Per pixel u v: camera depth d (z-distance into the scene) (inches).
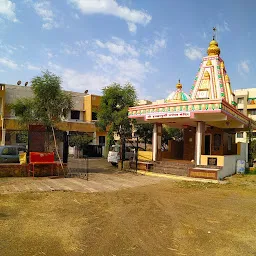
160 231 244.5
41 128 580.7
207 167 631.2
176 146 977.5
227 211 323.9
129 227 253.0
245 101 1824.6
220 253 201.0
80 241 215.0
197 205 350.9
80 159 1076.5
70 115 1326.3
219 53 818.2
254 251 207.0
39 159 550.9
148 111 719.7
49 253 191.0
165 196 402.6
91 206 325.1
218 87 772.0
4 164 530.6
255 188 492.4
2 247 198.1
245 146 904.9
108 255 191.0
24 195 368.8
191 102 636.1
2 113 1075.3
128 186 479.8
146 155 794.8
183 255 195.5
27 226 245.6
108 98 816.9
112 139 923.4
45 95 603.2
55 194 383.2
